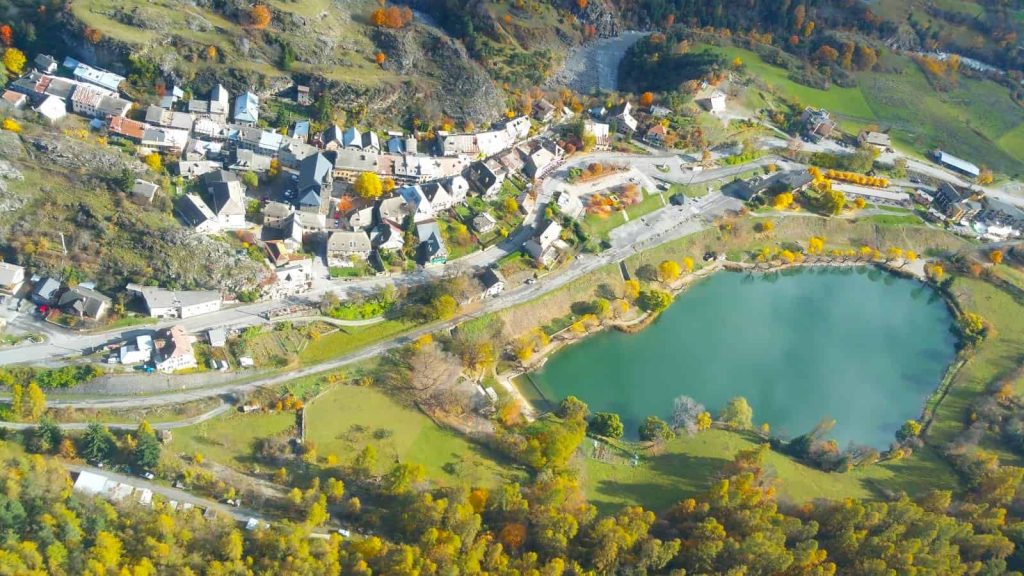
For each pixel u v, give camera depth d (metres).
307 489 195.62
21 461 173.00
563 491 195.25
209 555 167.38
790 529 194.00
